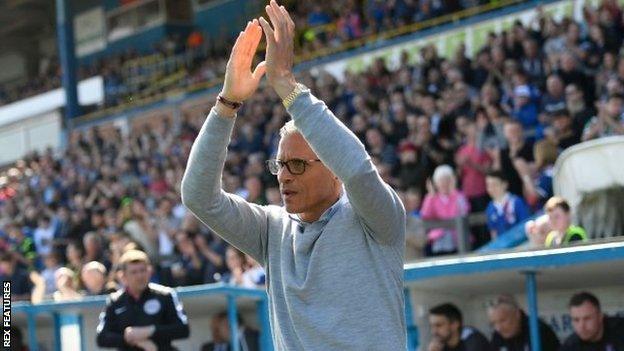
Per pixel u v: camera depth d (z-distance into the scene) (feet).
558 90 73.77
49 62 203.82
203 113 123.34
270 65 21.35
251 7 167.32
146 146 121.80
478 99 79.87
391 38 111.65
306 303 21.71
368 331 21.34
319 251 21.66
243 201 22.97
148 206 104.37
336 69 114.32
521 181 66.54
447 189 64.64
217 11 175.94
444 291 42.34
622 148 50.39
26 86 188.44
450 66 87.66
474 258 38.22
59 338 53.01
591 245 37.11
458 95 79.25
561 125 68.74
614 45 79.20
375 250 21.65
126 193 111.14
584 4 91.45
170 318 46.55
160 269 70.54
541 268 37.24
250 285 59.31
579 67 77.30
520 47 83.46
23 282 78.07
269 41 21.34
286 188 22.29
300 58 120.37
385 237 21.54
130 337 45.80
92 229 102.73
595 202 51.16
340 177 21.08
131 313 46.21
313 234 21.83
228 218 22.53
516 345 40.57
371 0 117.70
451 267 38.29
